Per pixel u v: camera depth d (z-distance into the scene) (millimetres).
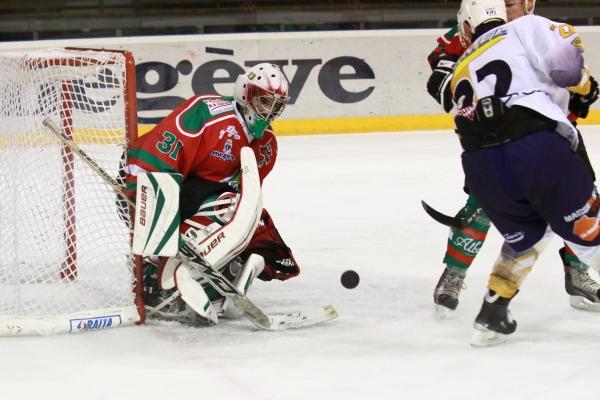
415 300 9023
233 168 8250
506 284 7152
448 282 8258
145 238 7570
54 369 6742
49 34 28344
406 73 26688
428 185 17281
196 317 8070
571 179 6637
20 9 28344
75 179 8859
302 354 7086
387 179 18094
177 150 7801
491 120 6727
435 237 12523
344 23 28969
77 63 8234
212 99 8203
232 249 7727
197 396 6090
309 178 18453
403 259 11109
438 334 7703
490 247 11758
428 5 29031
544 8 29438
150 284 8344
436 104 26984
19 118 8555
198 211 8125
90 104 8523
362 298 9109
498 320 7199
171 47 25328
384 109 26719
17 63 8445
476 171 6922
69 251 8898
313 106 26312
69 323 7707
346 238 12523
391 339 7539
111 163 8672
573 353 7031
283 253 8641
